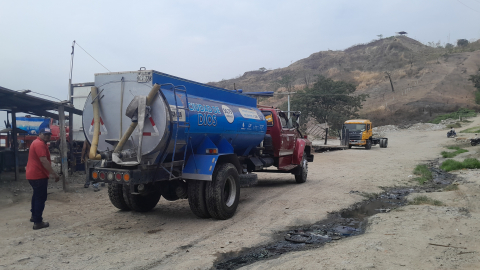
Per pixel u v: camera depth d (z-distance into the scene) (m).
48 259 4.77
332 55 171.88
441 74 94.44
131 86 6.14
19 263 4.62
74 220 6.92
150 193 7.33
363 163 18.38
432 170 15.21
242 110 8.51
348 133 30.88
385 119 66.12
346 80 115.38
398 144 37.59
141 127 5.71
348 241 5.44
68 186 9.72
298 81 137.38
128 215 7.37
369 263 4.37
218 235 5.88
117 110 6.22
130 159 5.86
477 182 10.67
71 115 12.36
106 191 10.02
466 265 4.27
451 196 8.79
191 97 6.80
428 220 6.43
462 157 18.94
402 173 13.96
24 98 9.55
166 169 6.32
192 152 6.78
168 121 5.81
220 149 7.43
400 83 93.88
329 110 54.88
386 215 7.00
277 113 10.39
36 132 19.30
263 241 5.57
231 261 4.75
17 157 11.19
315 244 5.42
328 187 10.79
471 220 6.36
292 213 7.41
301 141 11.64
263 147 9.87
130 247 5.26
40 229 6.25
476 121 57.09
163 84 5.95
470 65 99.06
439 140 39.09
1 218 6.95
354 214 7.51
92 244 5.41
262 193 9.89
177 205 8.46
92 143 6.25
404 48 145.25
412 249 4.89
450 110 66.88
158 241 5.55
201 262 4.62
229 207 7.00
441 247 4.96
